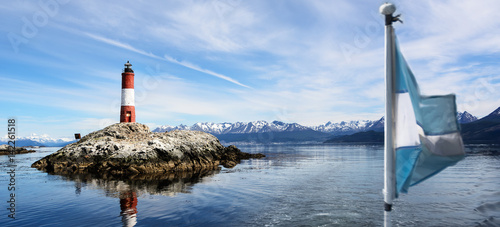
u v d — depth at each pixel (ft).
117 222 45.29
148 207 55.21
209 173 115.24
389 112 17.74
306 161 184.55
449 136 18.35
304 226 43.55
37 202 60.49
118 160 120.06
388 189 18.01
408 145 18.74
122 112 167.63
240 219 47.14
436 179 88.53
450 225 43.27
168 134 152.66
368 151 351.05
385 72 17.88
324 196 65.05
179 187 79.30
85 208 54.65
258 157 225.76
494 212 49.34
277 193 69.15
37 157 234.38
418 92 19.12
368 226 43.32
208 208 54.29
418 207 53.62
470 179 88.33
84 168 124.57
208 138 170.40
